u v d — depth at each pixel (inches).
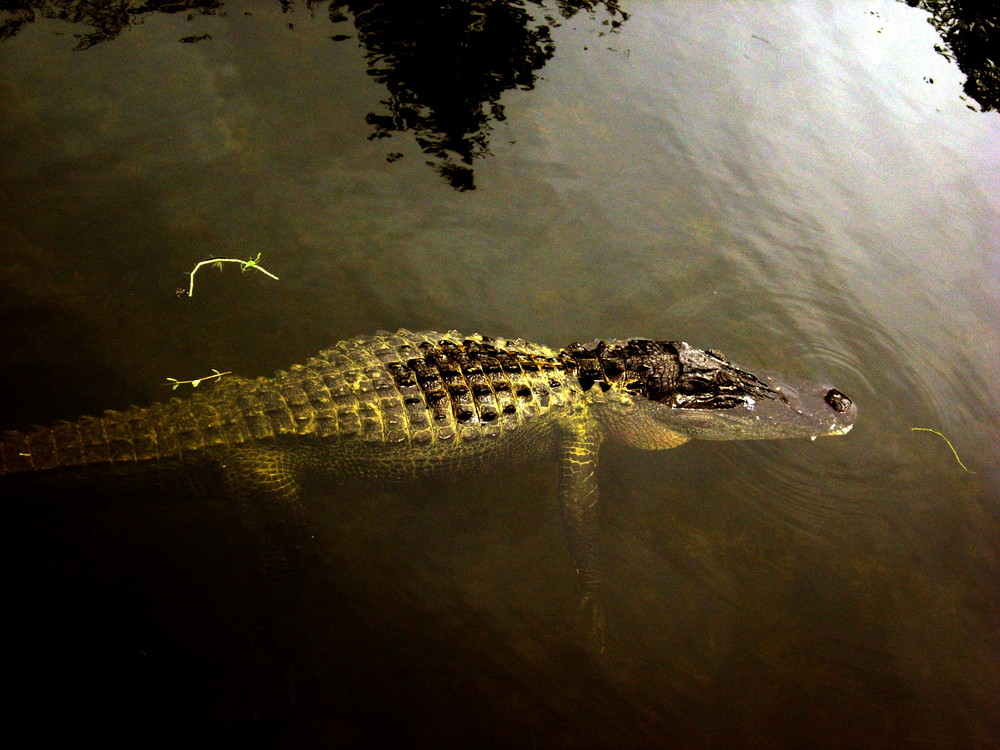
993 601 74.2
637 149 95.0
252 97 92.7
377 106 94.1
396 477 75.2
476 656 69.6
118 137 87.6
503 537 74.7
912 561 75.5
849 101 103.8
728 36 108.9
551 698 68.6
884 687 70.5
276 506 72.6
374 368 75.5
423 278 84.4
